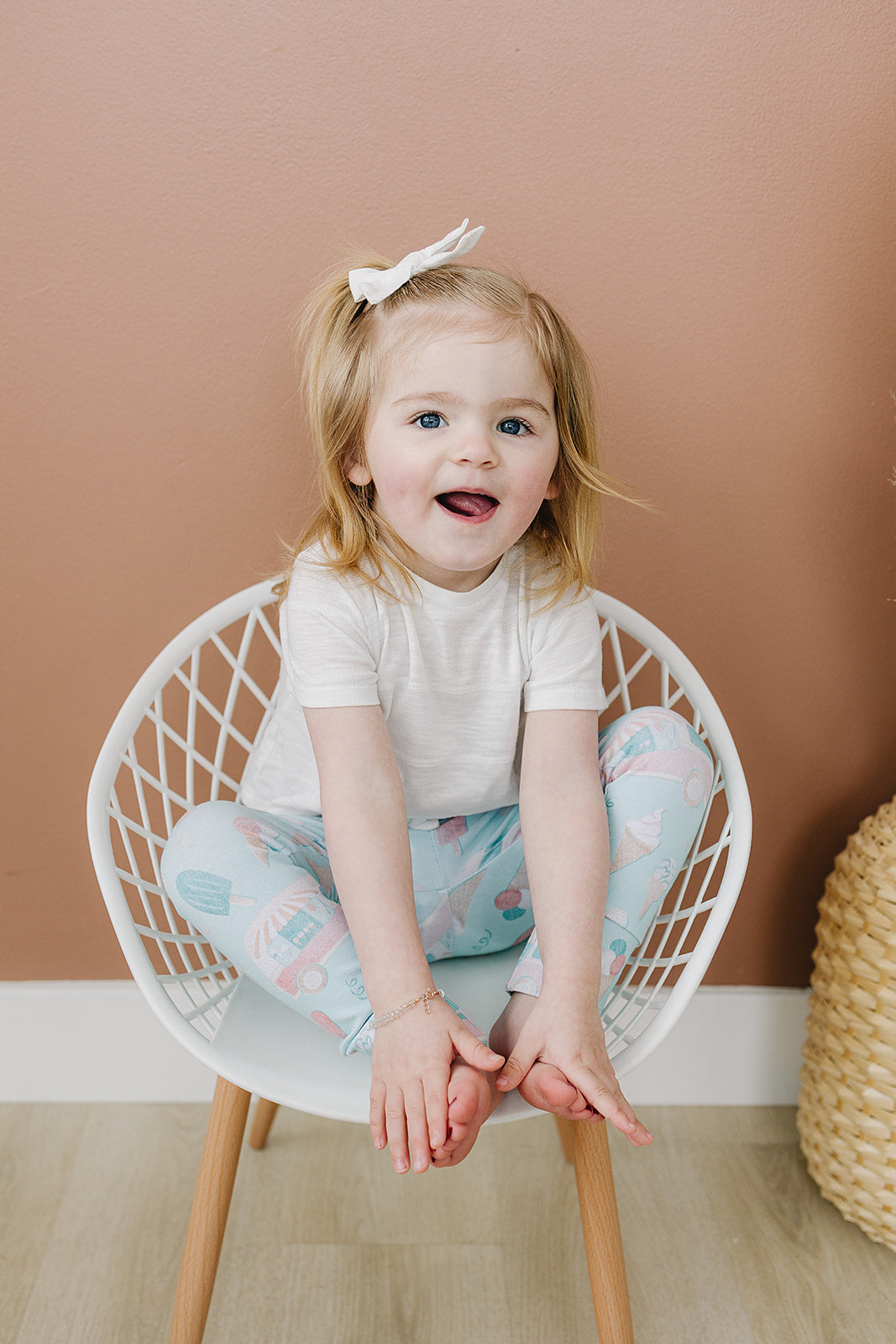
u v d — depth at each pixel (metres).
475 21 1.11
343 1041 0.89
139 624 1.27
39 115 1.11
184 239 1.15
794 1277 1.18
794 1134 1.40
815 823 1.38
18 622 1.26
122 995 1.39
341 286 1.00
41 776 1.32
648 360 1.21
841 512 1.27
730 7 1.12
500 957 1.08
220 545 1.25
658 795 0.96
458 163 1.15
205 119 1.12
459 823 1.12
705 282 1.19
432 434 0.90
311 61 1.11
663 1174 1.32
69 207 1.14
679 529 1.27
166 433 1.21
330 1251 1.19
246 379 1.19
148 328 1.17
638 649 1.31
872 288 1.20
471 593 1.00
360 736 0.94
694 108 1.14
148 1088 1.42
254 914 0.89
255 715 1.32
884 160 1.16
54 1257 1.17
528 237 1.17
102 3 1.09
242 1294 1.14
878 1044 1.16
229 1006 0.97
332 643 0.96
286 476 1.22
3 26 1.09
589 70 1.13
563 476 1.03
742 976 1.43
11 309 1.16
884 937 1.15
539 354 0.92
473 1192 1.28
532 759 0.99
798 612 1.30
